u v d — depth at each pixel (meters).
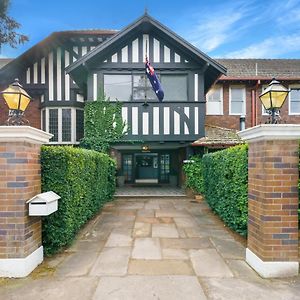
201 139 10.59
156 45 10.78
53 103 12.30
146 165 15.75
